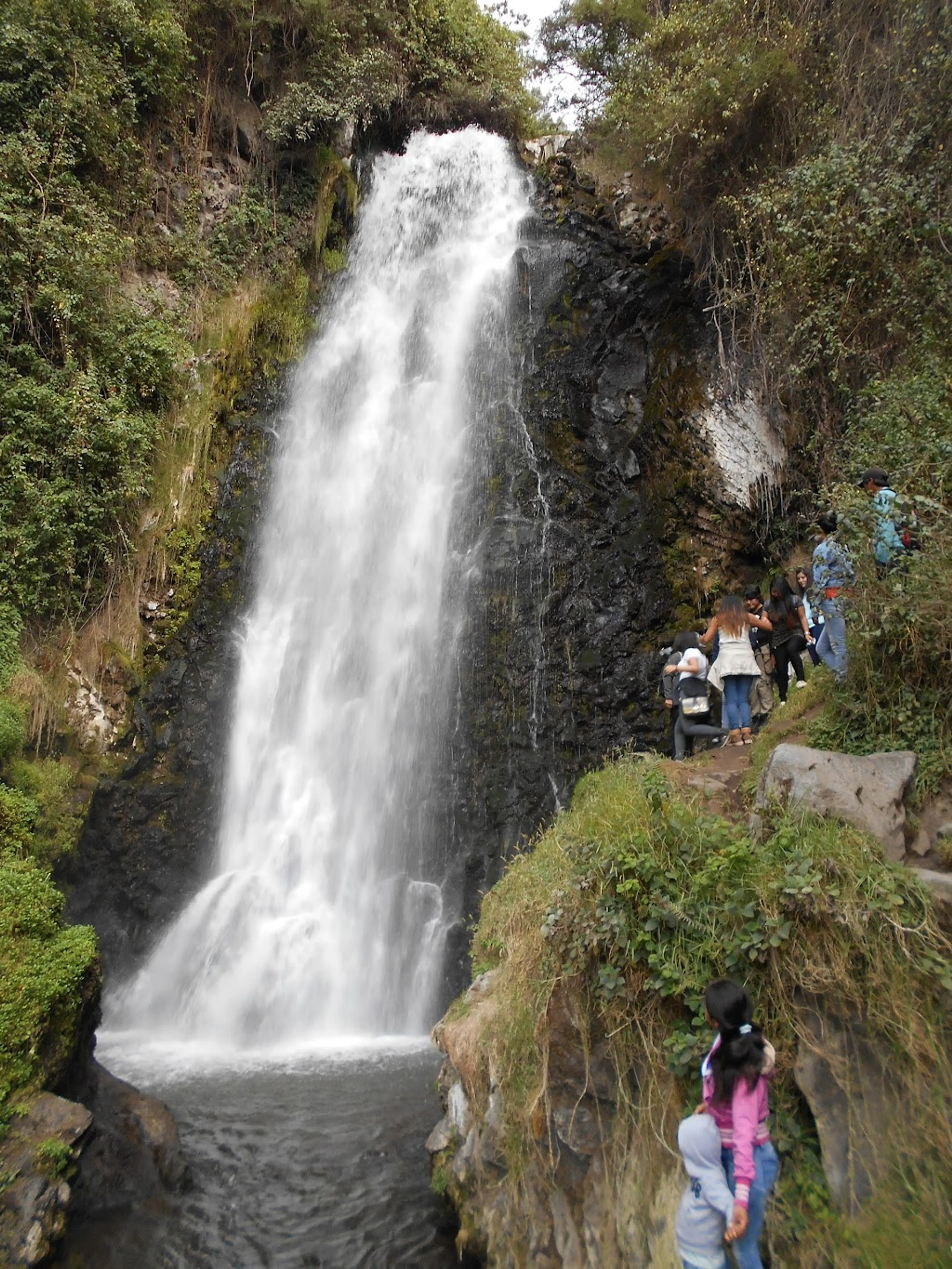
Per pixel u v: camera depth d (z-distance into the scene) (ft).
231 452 46.34
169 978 34.42
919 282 38.42
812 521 44.62
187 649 41.27
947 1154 12.50
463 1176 18.35
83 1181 20.11
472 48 66.64
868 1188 12.76
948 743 19.24
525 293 51.88
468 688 39.75
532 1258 15.81
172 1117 22.82
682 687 30.35
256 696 41.81
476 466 46.09
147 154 49.73
